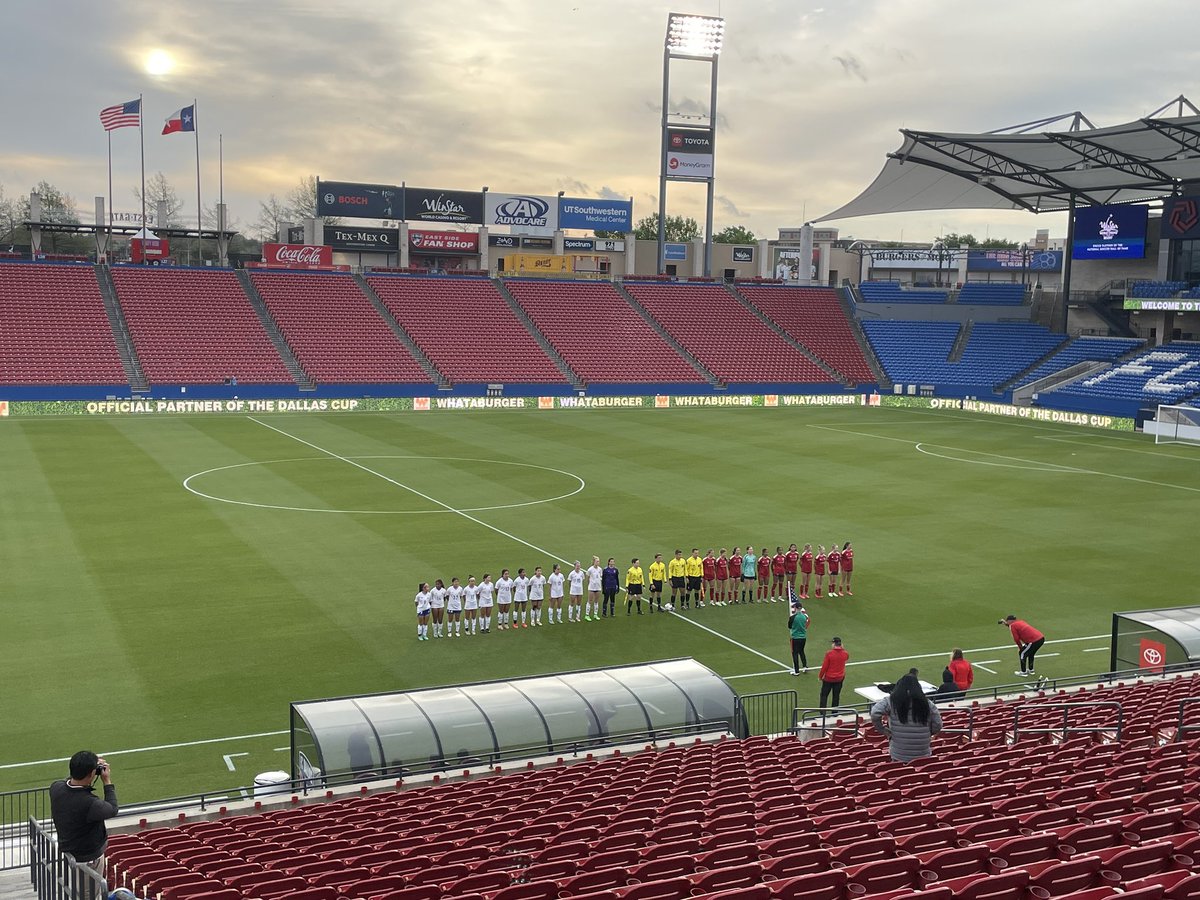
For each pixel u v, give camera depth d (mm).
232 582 40094
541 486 59094
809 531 49875
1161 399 86500
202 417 83625
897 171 96938
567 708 24938
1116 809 14602
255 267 107000
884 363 111000
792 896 11336
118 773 25031
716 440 77688
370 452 69312
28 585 39062
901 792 16625
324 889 12773
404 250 117562
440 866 13945
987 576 43250
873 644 35500
